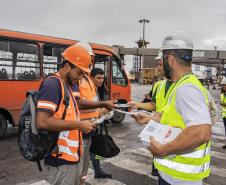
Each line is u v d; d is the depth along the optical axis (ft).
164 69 7.46
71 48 9.07
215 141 29.04
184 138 6.35
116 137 29.30
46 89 8.35
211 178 18.01
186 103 6.52
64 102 8.64
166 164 7.28
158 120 8.80
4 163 20.27
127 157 22.07
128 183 16.76
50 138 8.50
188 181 7.00
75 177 9.59
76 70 8.97
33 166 19.57
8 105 27.78
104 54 35.70
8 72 27.84
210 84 204.03
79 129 8.55
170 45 7.17
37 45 29.91
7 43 27.76
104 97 34.76
